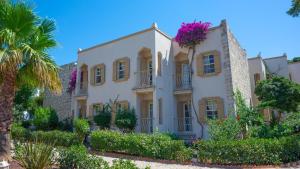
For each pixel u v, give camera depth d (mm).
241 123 13234
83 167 7391
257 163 9688
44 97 27281
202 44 17188
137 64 17594
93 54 20781
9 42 8570
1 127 8602
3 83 8930
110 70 19234
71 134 14320
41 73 8836
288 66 25047
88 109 19953
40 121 20156
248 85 20016
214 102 16172
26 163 7254
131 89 17469
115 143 12773
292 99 15758
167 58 17844
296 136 11297
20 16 9070
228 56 15898
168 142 11180
